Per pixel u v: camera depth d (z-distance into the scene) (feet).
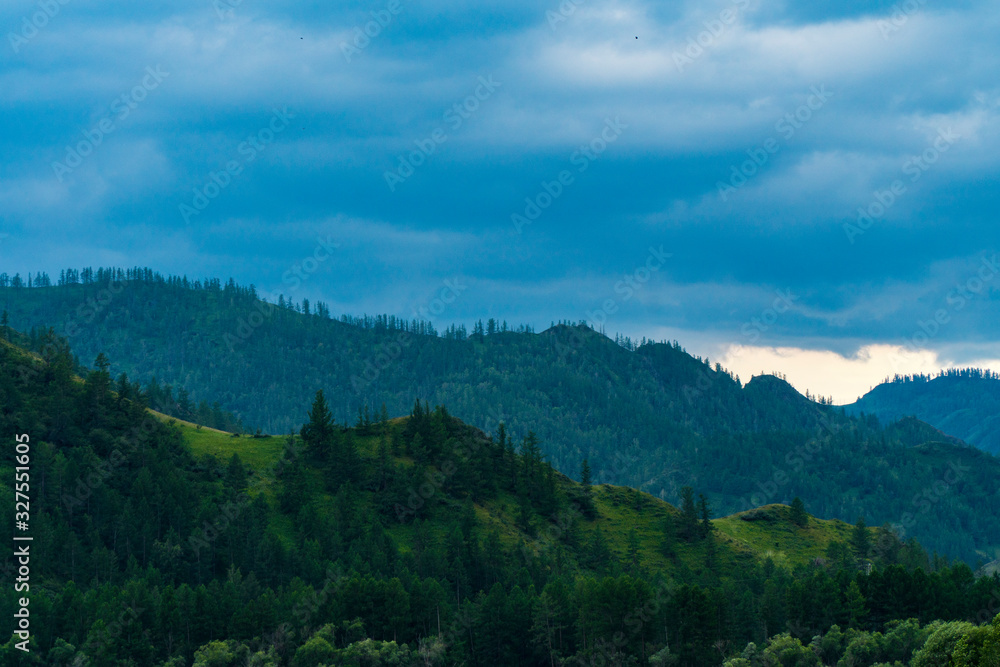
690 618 581.12
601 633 590.96
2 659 520.42
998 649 388.78
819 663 539.29
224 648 552.82
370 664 547.90
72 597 581.53
